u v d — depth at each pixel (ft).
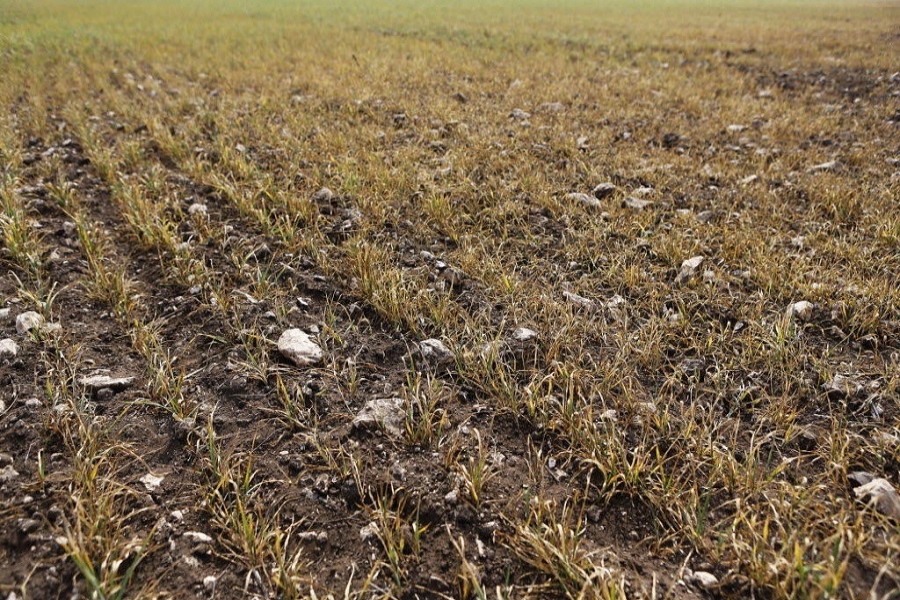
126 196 20.75
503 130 31.07
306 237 19.39
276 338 14.70
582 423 11.60
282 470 11.07
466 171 25.16
